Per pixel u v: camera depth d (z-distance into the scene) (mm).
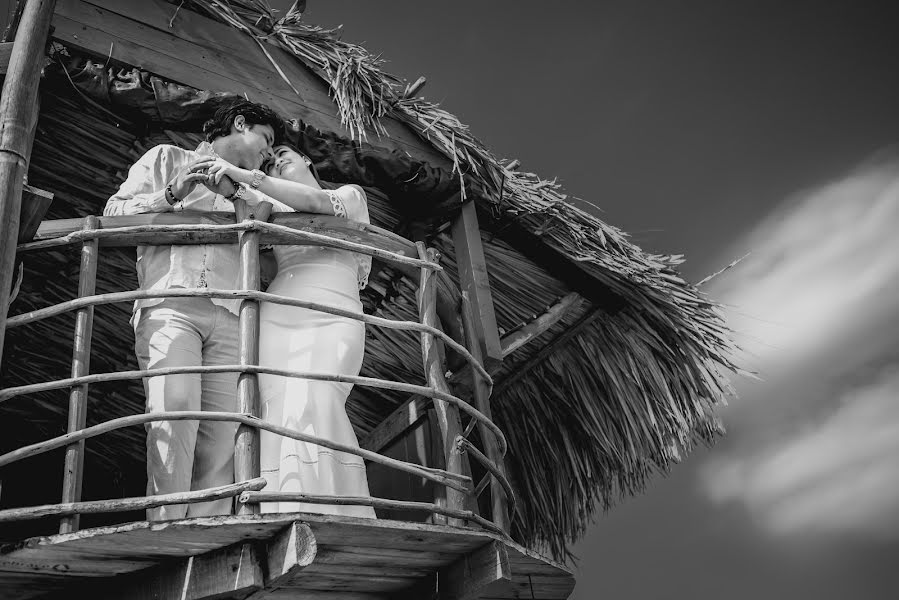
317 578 3164
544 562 3488
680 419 4910
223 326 3475
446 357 4332
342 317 3479
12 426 4875
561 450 5191
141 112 3996
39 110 3883
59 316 4527
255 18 4445
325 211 3568
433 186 4469
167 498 2742
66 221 3268
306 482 3170
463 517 3152
